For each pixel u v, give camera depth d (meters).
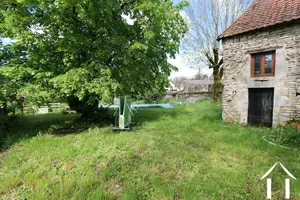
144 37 7.54
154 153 4.29
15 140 5.37
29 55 5.93
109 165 3.62
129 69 7.45
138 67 7.76
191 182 2.98
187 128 6.91
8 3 5.65
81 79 5.85
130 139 5.43
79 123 8.02
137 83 7.91
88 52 6.96
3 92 5.26
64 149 4.50
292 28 6.24
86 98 7.64
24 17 5.59
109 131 6.49
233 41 8.01
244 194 2.66
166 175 3.24
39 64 6.20
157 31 7.76
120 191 2.79
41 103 5.91
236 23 8.26
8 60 6.34
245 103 7.68
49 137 5.80
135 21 8.44
